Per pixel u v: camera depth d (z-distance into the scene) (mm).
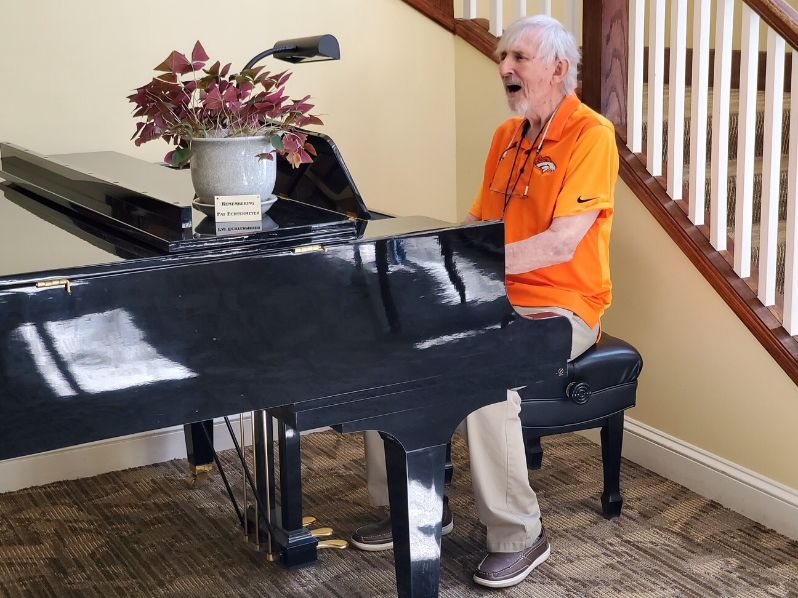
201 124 2055
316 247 1887
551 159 2799
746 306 2826
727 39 2822
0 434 1680
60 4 3127
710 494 3076
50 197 2498
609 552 2773
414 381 2053
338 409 1993
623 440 3381
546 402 2738
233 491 3211
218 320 1820
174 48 3303
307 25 3486
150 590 2627
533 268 2707
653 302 3180
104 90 3238
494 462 2559
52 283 1679
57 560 2791
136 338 1757
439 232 2016
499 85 3588
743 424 2951
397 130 3723
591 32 3178
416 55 3695
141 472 3379
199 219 2012
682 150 3045
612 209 2801
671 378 3174
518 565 2613
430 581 2229
